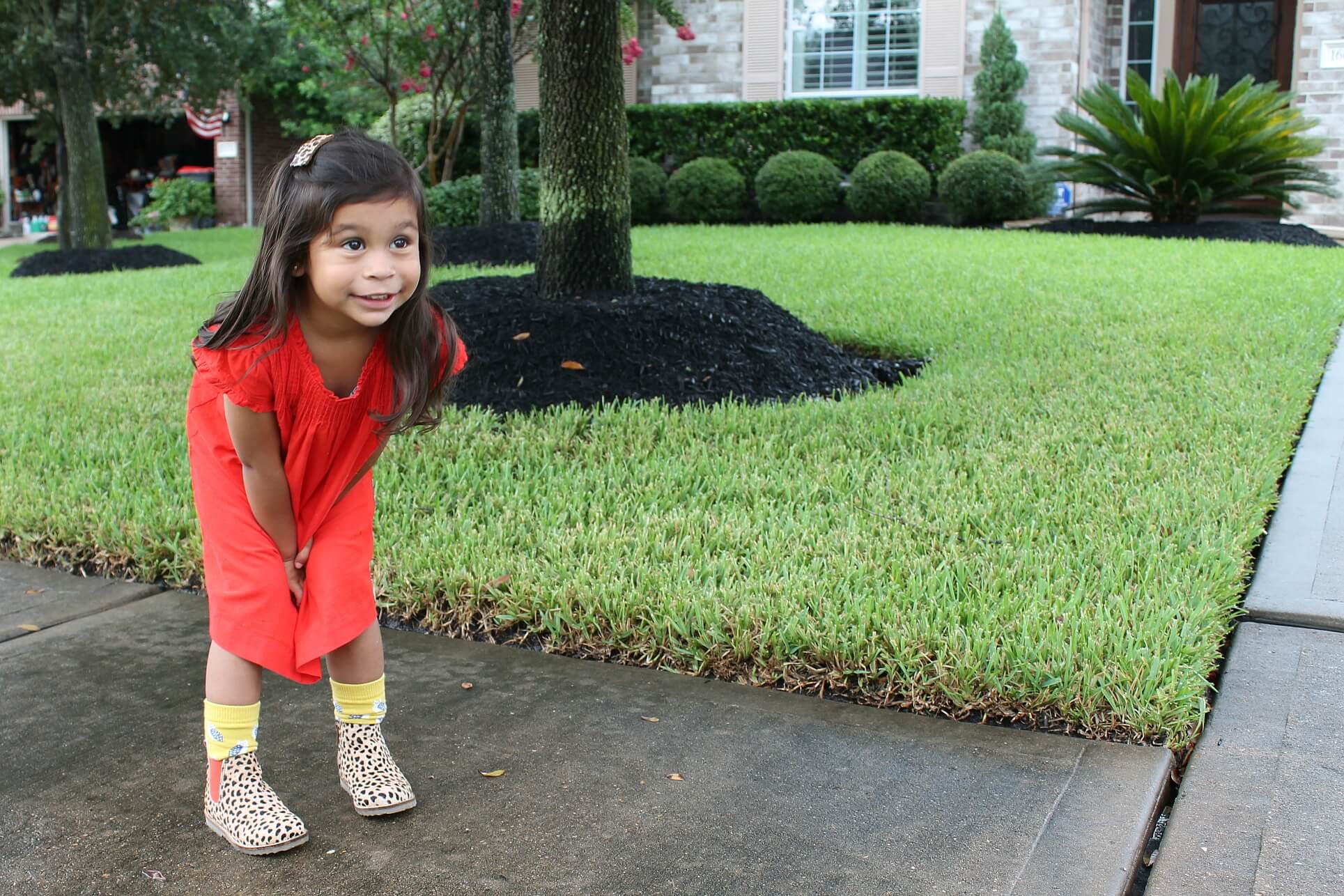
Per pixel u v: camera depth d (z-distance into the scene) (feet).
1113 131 41.88
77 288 32.65
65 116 42.73
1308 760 7.91
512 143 36.55
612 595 10.52
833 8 52.19
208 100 51.93
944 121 47.50
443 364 7.41
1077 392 17.25
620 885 6.65
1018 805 7.47
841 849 6.99
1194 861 6.82
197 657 10.16
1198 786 7.66
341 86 54.24
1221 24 54.49
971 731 8.59
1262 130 40.60
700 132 50.44
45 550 12.88
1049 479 13.48
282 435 7.06
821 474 13.79
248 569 7.02
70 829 7.33
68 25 42.04
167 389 18.83
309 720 8.88
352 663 7.51
